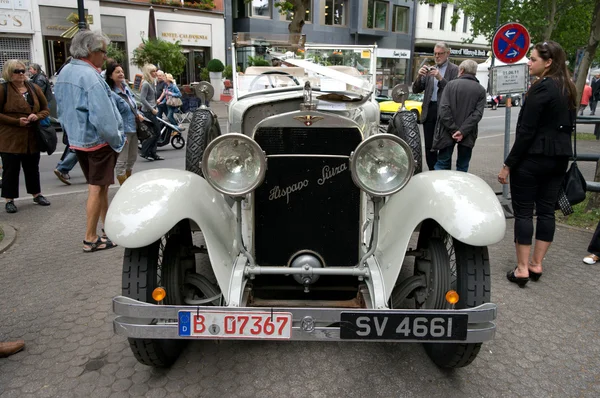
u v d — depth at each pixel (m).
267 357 2.96
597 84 19.91
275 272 2.78
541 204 3.91
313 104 2.94
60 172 7.27
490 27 15.51
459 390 2.67
